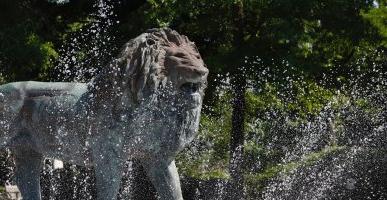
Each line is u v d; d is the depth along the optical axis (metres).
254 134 24.72
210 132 23.33
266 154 23.83
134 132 9.09
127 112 9.08
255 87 21.97
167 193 9.27
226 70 21.45
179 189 9.36
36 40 21.34
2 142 9.83
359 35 21.27
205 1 20.48
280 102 23.36
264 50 20.91
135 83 8.98
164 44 9.22
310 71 20.61
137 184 19.89
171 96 9.12
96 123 9.16
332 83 23.75
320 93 23.55
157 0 20.78
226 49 21.36
